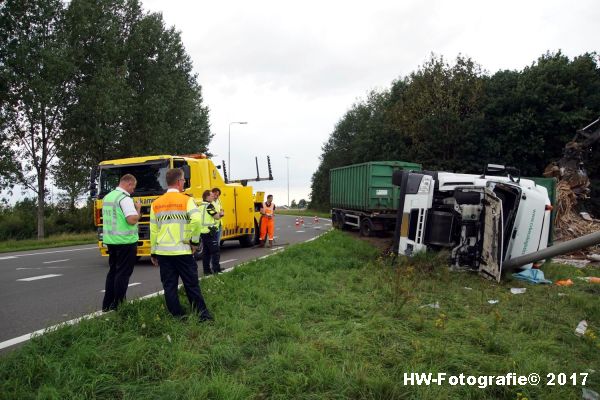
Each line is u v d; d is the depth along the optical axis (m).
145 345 4.29
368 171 19.31
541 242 9.20
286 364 3.93
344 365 3.88
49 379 3.64
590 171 24.17
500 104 25.95
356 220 21.28
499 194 9.02
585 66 25.31
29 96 21.55
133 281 8.96
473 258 8.89
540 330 5.12
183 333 4.79
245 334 4.73
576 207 16.86
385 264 9.55
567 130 24.53
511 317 5.78
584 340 4.82
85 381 3.64
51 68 21.66
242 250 15.02
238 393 3.38
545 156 25.62
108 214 5.91
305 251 11.72
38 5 22.14
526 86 25.14
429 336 4.87
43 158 24.05
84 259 13.41
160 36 29.34
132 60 28.30
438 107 26.56
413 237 9.46
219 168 13.89
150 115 27.41
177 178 5.52
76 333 4.64
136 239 6.01
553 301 6.71
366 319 5.46
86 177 27.69
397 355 4.21
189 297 5.46
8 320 5.99
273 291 6.98
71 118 23.75
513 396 3.53
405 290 6.68
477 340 4.74
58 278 9.58
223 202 13.50
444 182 9.59
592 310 6.12
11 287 8.52
